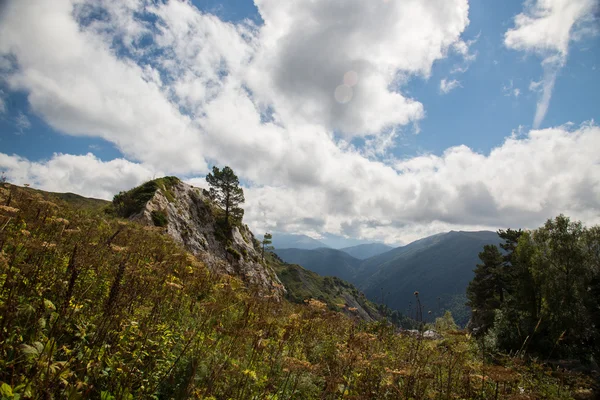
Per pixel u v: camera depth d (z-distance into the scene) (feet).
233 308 29.04
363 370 22.80
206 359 17.42
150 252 35.60
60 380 11.24
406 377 20.47
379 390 20.75
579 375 38.14
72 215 40.50
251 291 32.17
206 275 34.71
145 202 109.50
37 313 12.92
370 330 35.27
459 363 25.57
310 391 20.08
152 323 17.94
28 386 10.31
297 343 26.84
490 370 22.57
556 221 98.94
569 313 79.66
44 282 16.05
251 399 16.93
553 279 92.17
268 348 23.20
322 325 32.12
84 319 15.62
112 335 15.62
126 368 13.56
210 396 15.15
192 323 21.95
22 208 28.86
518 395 23.08
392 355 28.60
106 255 24.56
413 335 34.30
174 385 15.24
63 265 19.85
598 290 89.56
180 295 25.80
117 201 109.50
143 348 15.66
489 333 83.87
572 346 73.00
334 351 24.68
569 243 93.15
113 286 15.11
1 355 11.14
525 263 110.22
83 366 12.66
